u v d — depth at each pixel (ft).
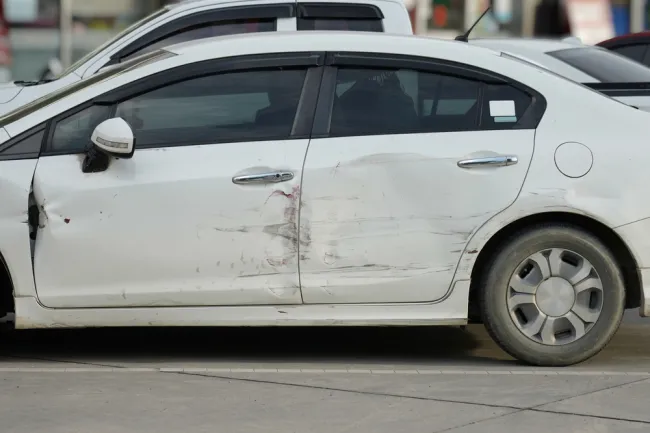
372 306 23.44
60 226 23.09
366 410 20.21
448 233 23.29
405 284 23.31
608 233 23.61
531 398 21.08
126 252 23.13
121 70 24.57
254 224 23.13
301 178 23.13
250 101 23.71
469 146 23.35
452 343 26.99
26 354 25.46
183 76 23.79
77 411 20.08
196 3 33.94
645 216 23.27
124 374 23.00
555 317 23.52
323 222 23.16
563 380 22.57
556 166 23.26
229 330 28.68
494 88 23.82
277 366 24.13
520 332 23.53
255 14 33.96
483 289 23.53
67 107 23.62
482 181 23.22
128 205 23.07
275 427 19.15
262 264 23.18
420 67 23.93
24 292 23.18
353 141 23.39
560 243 23.31
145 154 23.26
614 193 23.22
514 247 23.32
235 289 23.21
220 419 19.61
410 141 23.38
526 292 23.48
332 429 19.06
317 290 23.24
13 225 23.06
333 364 24.41
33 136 23.45
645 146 23.44
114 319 23.32
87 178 23.18
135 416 19.77
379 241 23.26
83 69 33.09
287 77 23.86
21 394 21.24
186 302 23.26
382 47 24.07
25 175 23.15
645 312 23.54
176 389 21.68
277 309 23.35
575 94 23.89
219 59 23.89
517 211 23.18
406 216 23.24
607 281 23.41
